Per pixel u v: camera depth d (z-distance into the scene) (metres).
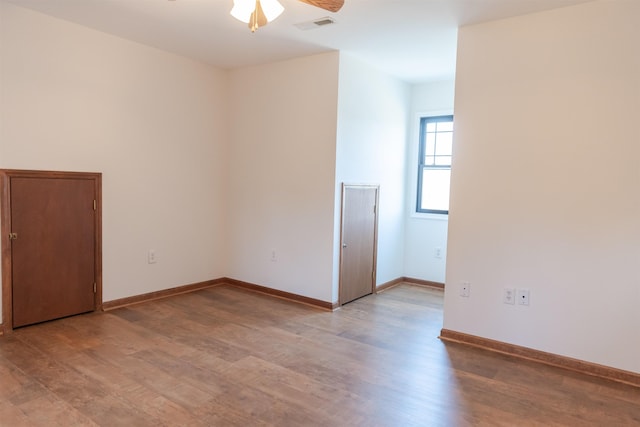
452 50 4.16
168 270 4.75
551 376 3.02
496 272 3.44
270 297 4.85
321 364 3.12
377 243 5.15
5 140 3.44
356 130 4.60
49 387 2.68
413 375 2.98
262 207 4.97
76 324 3.79
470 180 3.53
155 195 4.55
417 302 4.79
